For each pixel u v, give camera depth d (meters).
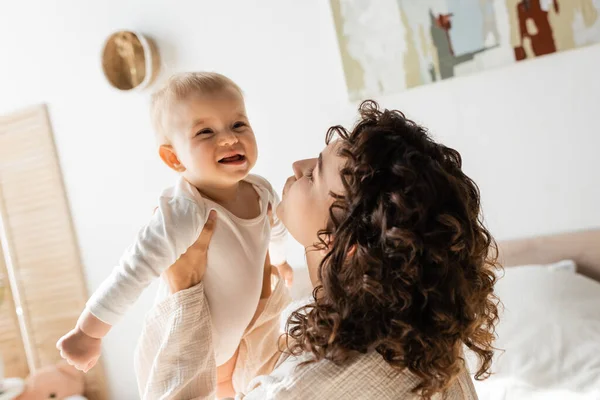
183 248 0.99
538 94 2.06
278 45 2.34
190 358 0.97
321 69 2.30
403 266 0.73
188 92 1.08
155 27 2.49
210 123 1.06
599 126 2.02
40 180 2.72
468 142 2.16
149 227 1.01
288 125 2.38
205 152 1.04
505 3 2.02
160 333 1.02
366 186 0.76
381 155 0.77
